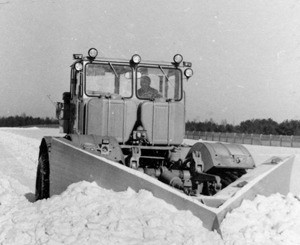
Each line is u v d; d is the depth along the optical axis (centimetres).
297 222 508
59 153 601
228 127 5091
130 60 787
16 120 10025
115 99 748
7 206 595
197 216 500
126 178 535
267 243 470
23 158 1773
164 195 517
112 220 473
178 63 809
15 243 465
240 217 501
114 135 740
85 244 440
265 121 4881
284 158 653
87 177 561
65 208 502
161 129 754
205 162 678
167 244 444
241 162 670
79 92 770
